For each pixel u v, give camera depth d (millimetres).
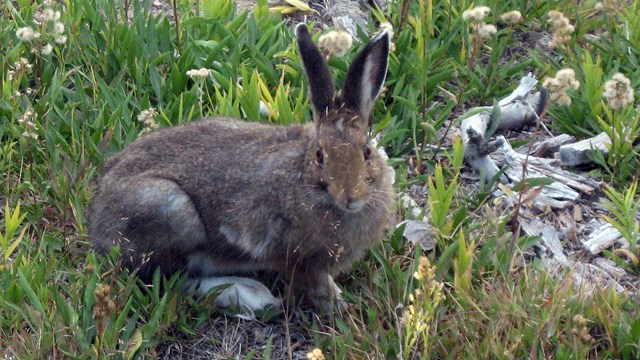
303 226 9805
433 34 13945
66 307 9555
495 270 10141
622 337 9336
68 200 10984
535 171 12070
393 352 9336
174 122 12289
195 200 10125
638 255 10812
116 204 10117
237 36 13617
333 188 9375
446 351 9195
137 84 12695
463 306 9680
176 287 10102
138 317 9836
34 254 10594
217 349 9883
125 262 10234
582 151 12188
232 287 10234
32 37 12266
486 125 12625
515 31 14484
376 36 9812
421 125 12234
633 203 11555
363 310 10109
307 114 12211
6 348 9414
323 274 10234
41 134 11906
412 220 11023
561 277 10539
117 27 13219
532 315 9516
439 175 10719
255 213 9953
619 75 11219
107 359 9031
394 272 10242
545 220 11516
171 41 13383
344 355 9281
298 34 9828
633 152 11812
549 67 13273
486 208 10906
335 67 12906
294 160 9812
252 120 11984
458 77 13219
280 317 10234
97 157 11594
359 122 9766
